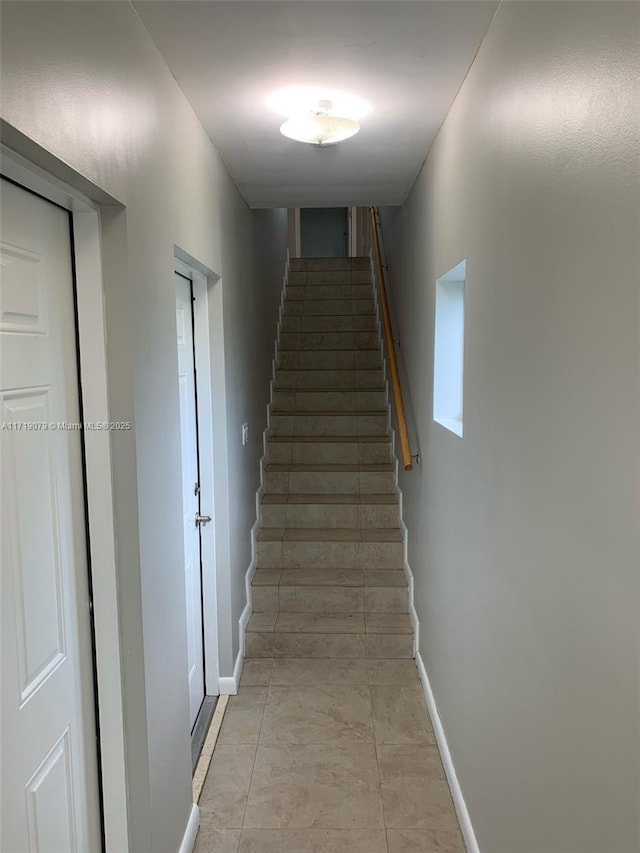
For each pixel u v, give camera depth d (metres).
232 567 2.86
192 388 2.63
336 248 7.75
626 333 0.83
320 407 4.66
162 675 1.67
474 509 1.79
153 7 1.45
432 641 2.64
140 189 1.51
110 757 1.49
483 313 1.66
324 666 3.08
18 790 1.13
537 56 1.19
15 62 0.93
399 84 1.89
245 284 3.38
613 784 0.89
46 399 1.25
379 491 4.04
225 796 2.17
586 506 0.97
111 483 1.42
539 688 1.21
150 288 1.59
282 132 2.12
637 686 0.81
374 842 1.96
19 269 1.14
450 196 2.10
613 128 0.86
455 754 2.12
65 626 1.33
